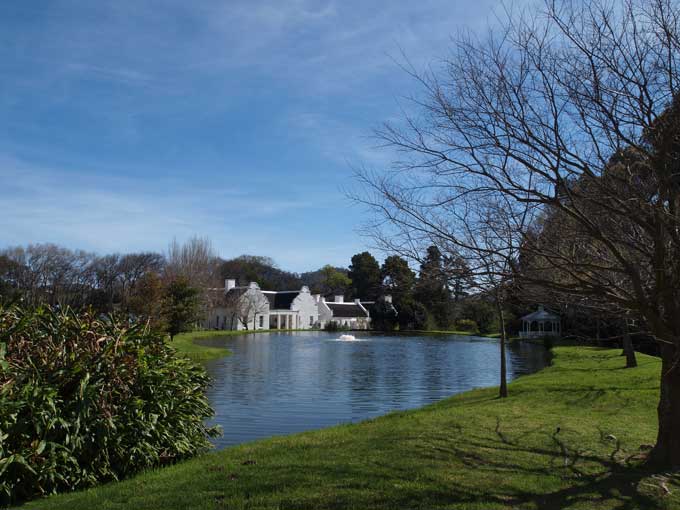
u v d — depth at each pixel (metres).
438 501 6.31
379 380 24.22
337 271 119.31
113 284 68.06
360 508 6.11
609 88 6.64
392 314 76.69
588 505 6.22
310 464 7.95
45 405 7.33
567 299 8.07
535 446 9.02
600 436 9.78
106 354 8.30
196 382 10.13
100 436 7.74
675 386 7.60
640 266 7.17
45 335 8.37
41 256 62.28
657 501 6.33
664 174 6.38
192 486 7.08
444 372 27.78
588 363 25.28
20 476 7.03
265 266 121.50
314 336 64.62
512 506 6.17
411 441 9.35
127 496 6.86
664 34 6.38
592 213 7.02
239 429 13.56
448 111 7.43
